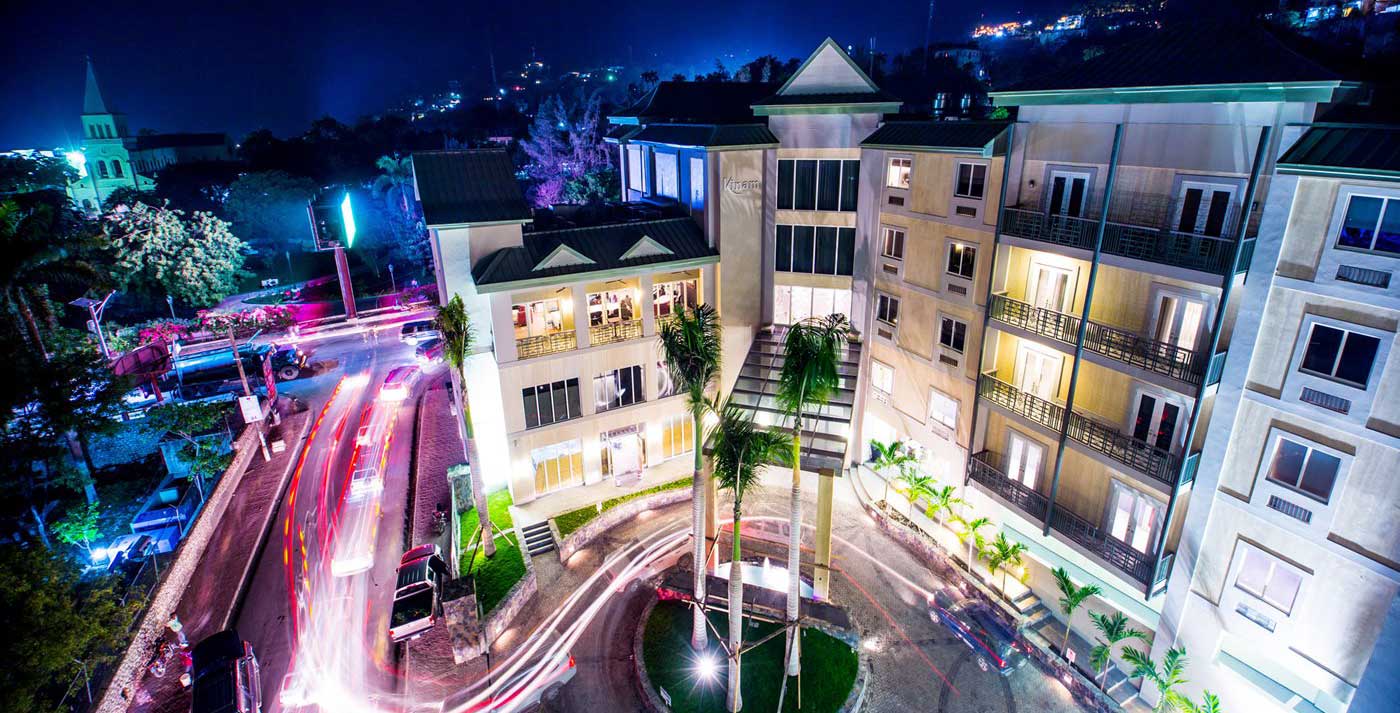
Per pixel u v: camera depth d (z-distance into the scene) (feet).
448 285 95.66
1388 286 48.83
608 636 80.23
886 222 98.63
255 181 256.52
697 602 72.90
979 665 74.33
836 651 75.56
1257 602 59.41
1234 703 62.13
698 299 109.81
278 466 118.93
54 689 68.95
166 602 82.99
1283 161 52.24
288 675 75.56
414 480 113.80
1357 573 52.70
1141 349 65.31
